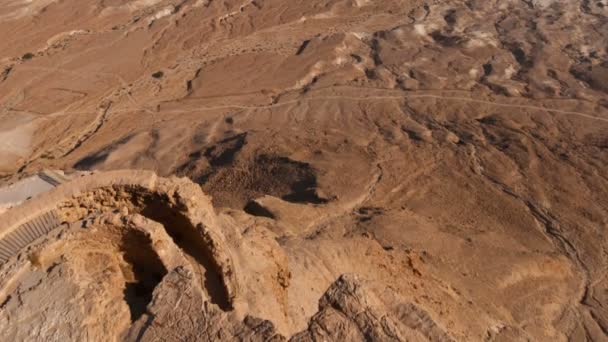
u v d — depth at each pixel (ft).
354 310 27.84
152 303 28.71
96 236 33.63
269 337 26.53
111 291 31.48
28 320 28.04
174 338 27.27
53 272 30.55
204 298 28.73
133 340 27.58
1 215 35.96
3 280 30.14
